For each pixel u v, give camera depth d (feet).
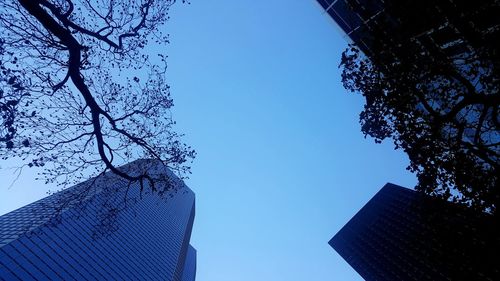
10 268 224.74
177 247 441.27
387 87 47.80
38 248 250.37
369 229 466.29
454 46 48.57
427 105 45.96
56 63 40.14
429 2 45.75
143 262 346.54
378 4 60.18
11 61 36.50
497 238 52.37
